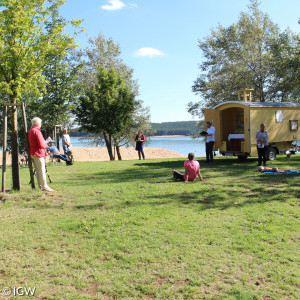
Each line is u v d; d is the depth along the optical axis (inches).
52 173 479.8
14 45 360.2
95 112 914.7
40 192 303.1
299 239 200.5
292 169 463.5
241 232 211.9
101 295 142.6
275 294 140.7
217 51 1234.0
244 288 145.6
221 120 655.1
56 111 775.7
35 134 309.0
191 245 191.6
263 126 500.7
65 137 631.8
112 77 992.2
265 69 1099.9
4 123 318.3
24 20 357.1
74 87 787.4
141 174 449.4
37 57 430.3
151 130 1302.9
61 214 252.2
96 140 1280.8
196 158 745.6
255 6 1170.6
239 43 1158.3
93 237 205.6
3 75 368.8
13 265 169.2
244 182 371.6
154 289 145.6
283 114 625.0
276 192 317.1
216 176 417.4
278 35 1076.5
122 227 222.2
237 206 271.4
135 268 165.6
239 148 697.0
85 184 373.4
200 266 166.2
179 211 257.4
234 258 175.2
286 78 1016.9
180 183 366.6
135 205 275.0
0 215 249.0
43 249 189.8
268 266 165.9
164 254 180.1
